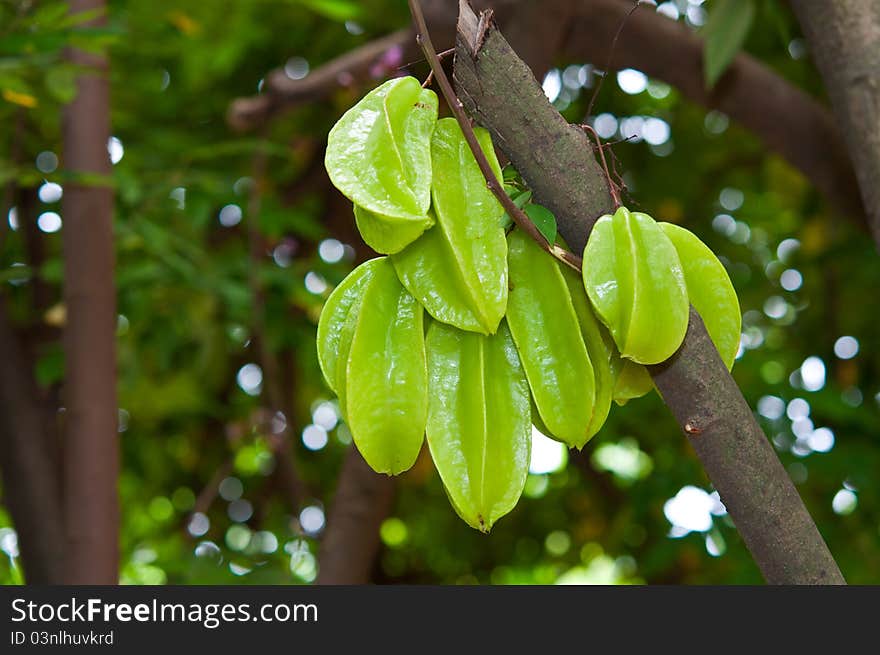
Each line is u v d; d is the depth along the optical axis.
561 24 1.84
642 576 2.99
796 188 3.01
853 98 1.32
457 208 1.08
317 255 2.92
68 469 1.60
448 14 1.90
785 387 2.50
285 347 2.92
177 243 2.29
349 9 2.15
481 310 1.07
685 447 2.75
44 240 2.29
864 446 2.47
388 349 1.09
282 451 2.32
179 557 2.08
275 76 2.20
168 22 2.38
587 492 3.35
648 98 2.99
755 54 2.75
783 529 1.08
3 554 2.25
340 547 1.98
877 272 2.77
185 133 2.69
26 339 1.92
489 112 1.07
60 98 1.53
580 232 1.08
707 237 3.19
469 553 3.69
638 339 1.05
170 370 2.83
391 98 1.08
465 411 1.10
